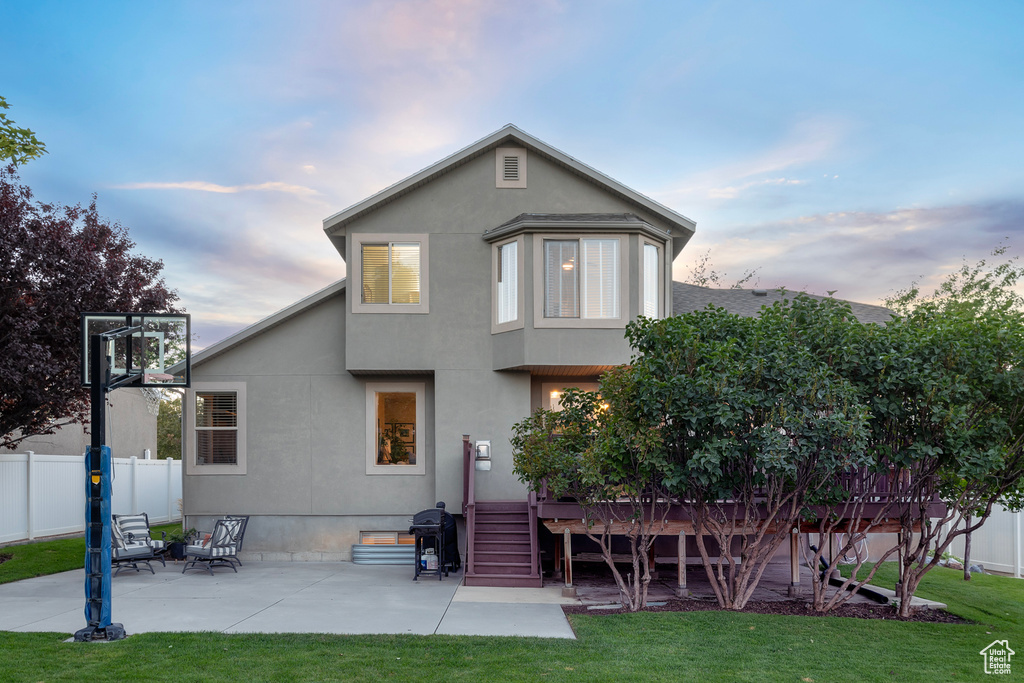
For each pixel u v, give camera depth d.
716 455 9.38
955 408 9.48
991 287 27.39
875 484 11.96
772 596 12.23
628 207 16.27
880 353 10.09
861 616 10.46
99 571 8.24
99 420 8.38
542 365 15.04
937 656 8.02
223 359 16.42
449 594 11.81
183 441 16.22
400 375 16.41
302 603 10.79
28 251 13.63
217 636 8.36
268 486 16.17
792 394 9.73
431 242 16.09
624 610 10.55
